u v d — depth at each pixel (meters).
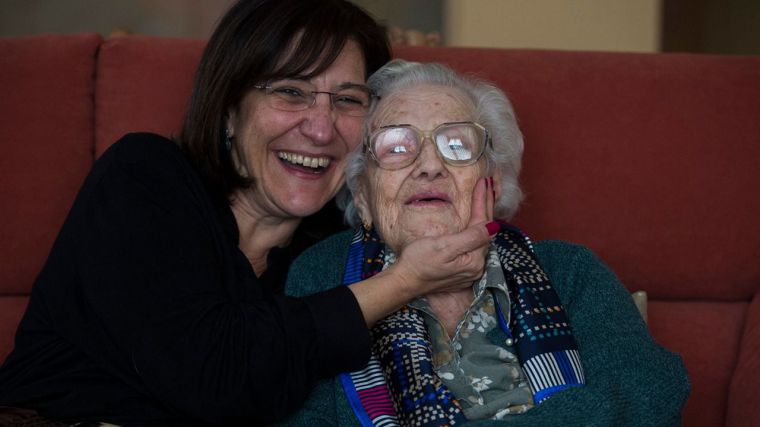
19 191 1.78
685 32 3.86
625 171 1.83
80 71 1.81
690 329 1.81
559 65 1.86
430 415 1.29
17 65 1.80
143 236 1.30
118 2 3.90
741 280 1.84
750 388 1.62
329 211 1.73
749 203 1.83
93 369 1.34
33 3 3.90
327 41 1.48
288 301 1.32
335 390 1.41
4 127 1.78
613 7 3.53
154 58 1.81
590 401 1.25
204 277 1.32
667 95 1.84
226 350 1.25
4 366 1.40
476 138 1.43
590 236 1.83
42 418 1.30
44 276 1.39
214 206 1.47
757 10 4.05
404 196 1.42
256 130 1.50
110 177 1.36
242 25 1.49
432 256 1.32
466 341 1.42
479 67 1.84
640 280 1.85
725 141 1.83
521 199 1.63
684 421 1.77
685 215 1.83
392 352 1.37
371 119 1.51
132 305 1.26
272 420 1.29
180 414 1.32
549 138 1.83
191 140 1.51
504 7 3.55
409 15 3.57
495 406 1.33
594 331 1.39
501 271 1.43
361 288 1.33
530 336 1.37
